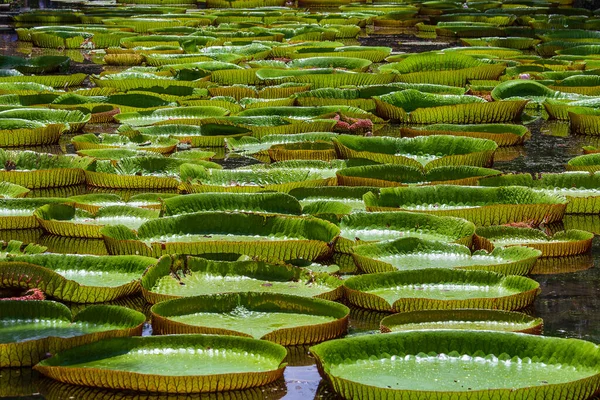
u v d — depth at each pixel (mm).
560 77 13039
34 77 12977
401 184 6855
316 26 20156
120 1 30109
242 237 5785
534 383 3699
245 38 18141
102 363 3934
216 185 7012
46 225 6020
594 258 5762
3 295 4844
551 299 5055
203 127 9391
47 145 9164
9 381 3916
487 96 11594
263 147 8898
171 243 5379
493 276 4961
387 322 4375
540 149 9078
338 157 8148
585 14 24891
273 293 4609
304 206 6230
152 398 3766
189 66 13945
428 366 3865
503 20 22891
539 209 6270
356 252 5328
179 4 29859
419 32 22016
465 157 7812
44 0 30094
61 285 4828
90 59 16750
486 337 3994
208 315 4520
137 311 4355
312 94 11406
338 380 3666
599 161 7703
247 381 3787
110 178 7324
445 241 5766
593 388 3639
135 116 10445
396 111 10516
